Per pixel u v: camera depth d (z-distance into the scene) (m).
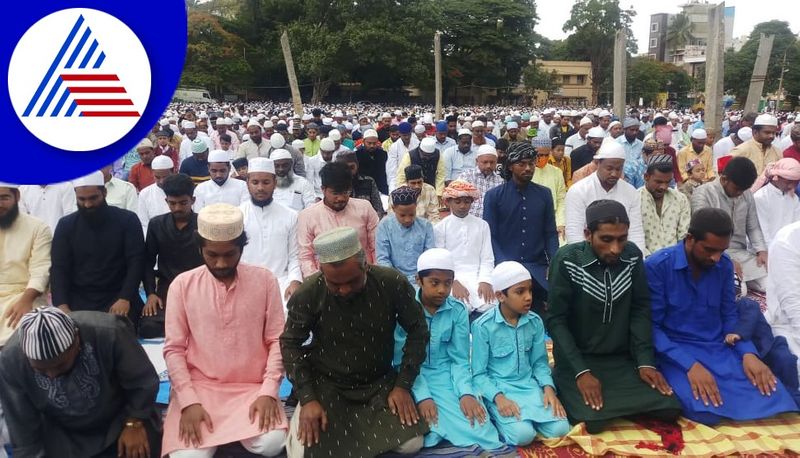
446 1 52.22
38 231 4.13
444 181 7.48
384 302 3.04
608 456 3.09
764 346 3.54
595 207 3.29
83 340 2.64
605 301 3.40
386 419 3.05
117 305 4.08
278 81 48.91
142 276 4.31
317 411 2.97
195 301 3.16
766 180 5.77
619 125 10.23
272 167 4.75
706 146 8.64
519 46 51.84
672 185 7.44
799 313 3.65
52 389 2.62
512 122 10.21
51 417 2.74
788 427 3.29
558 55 66.38
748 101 11.77
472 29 50.72
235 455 3.04
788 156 6.62
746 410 3.27
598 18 59.88
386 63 42.97
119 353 2.73
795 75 49.66
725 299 3.52
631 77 59.09
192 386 3.09
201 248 3.04
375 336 3.08
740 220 5.13
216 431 2.97
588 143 8.02
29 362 2.51
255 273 3.24
